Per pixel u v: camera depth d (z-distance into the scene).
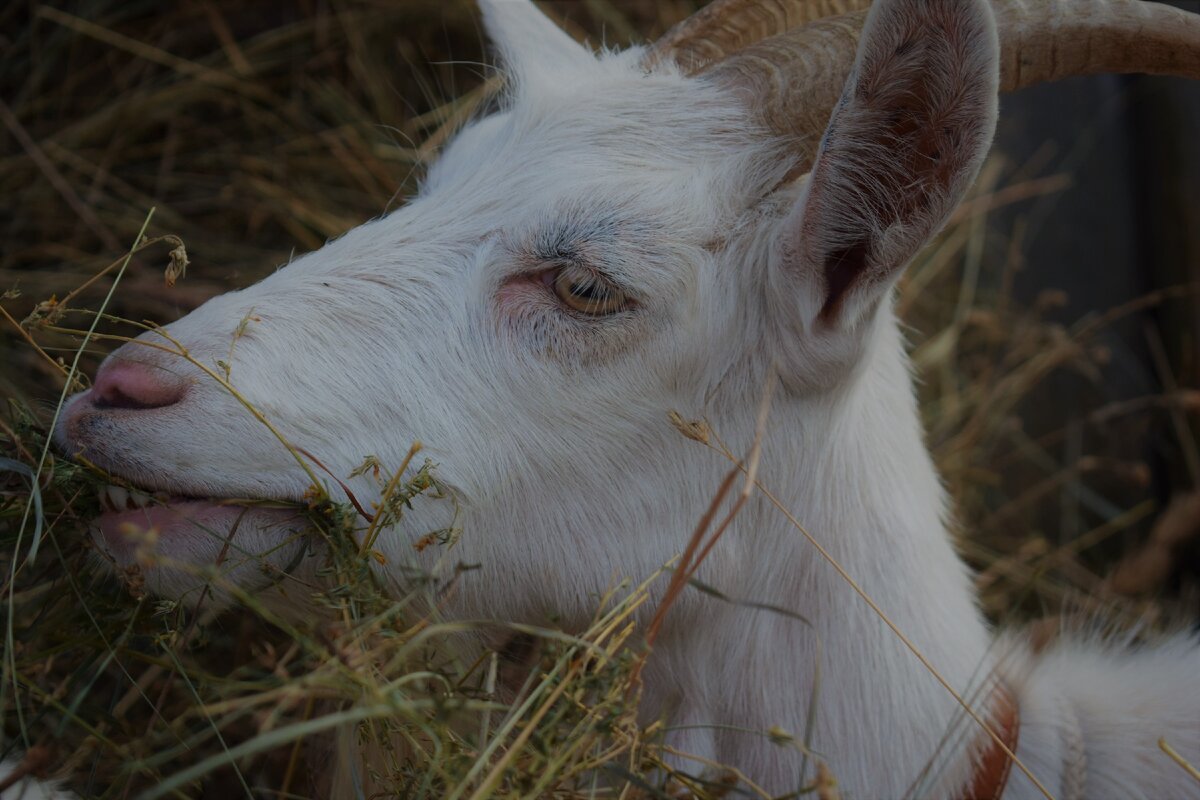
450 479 0.76
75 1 1.29
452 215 0.78
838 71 0.76
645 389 0.76
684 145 0.77
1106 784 0.82
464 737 0.77
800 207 0.74
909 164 0.73
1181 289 1.19
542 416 0.76
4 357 1.07
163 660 0.76
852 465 0.80
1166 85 1.22
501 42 0.86
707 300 0.76
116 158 1.24
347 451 0.75
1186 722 0.83
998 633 0.90
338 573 0.73
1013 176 1.30
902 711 0.79
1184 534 1.11
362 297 0.77
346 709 0.76
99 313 0.76
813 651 0.79
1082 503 1.23
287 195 1.22
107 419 0.73
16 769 0.72
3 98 1.27
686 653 0.79
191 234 1.20
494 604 0.78
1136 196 1.28
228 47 1.27
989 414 1.21
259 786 0.84
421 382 0.76
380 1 1.31
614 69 0.82
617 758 0.75
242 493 0.74
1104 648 0.89
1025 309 1.30
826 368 0.77
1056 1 0.76
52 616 0.78
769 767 0.79
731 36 0.81
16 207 1.20
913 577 0.81
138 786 0.82
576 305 0.76
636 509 0.77
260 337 0.75
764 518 0.79
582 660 0.72
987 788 0.79
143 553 0.68
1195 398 1.16
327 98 1.28
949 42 0.70
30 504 0.73
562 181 0.77
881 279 0.74
